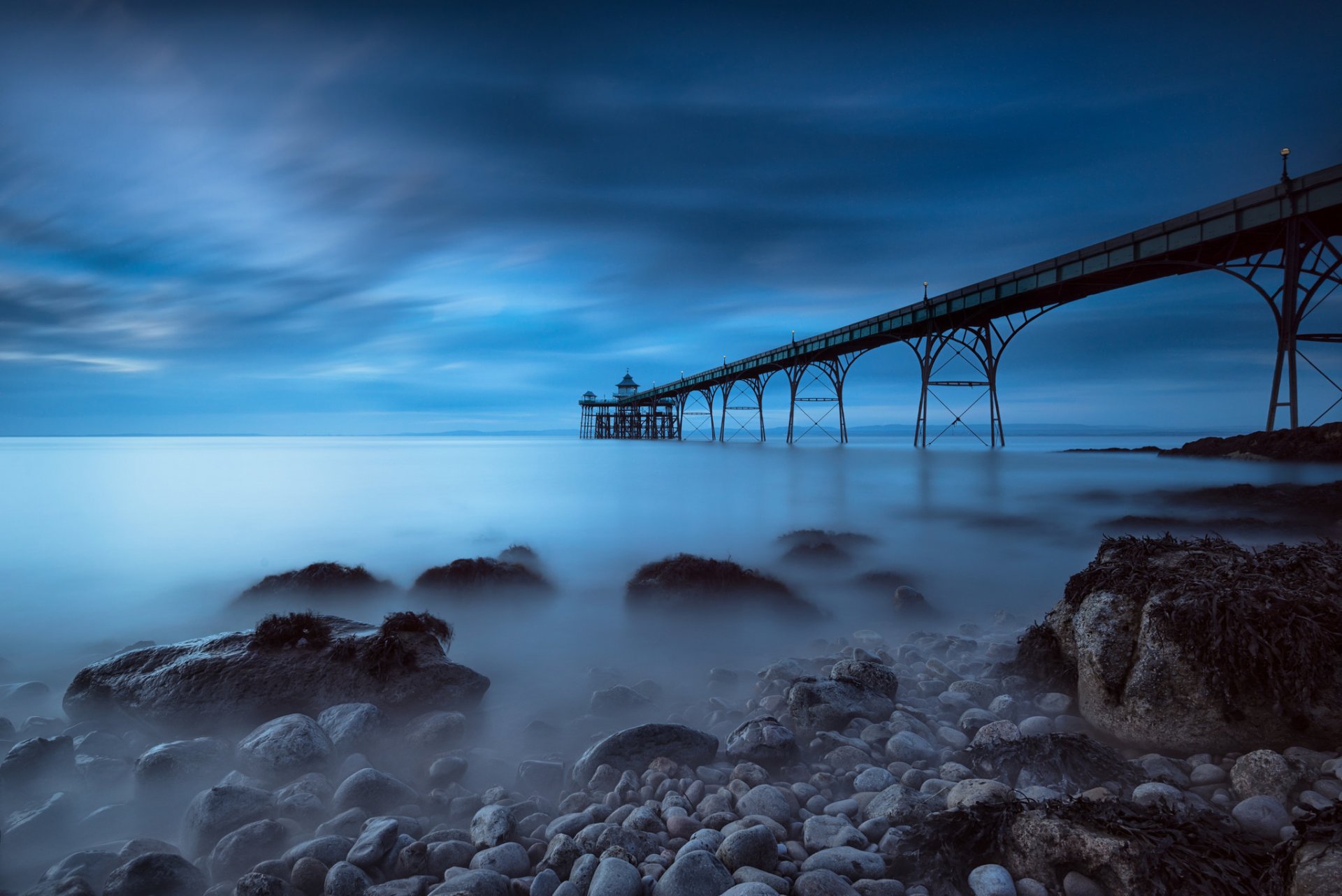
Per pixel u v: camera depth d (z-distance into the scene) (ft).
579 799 15.66
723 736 19.75
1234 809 13.61
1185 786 15.24
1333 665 15.81
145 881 12.22
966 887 12.07
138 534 66.85
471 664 28.30
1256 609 16.83
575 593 41.04
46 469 173.88
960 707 20.99
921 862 12.52
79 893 12.05
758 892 11.11
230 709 20.79
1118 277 129.39
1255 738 16.12
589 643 31.40
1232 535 52.26
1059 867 11.85
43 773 17.76
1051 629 22.89
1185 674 16.81
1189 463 108.06
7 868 14.25
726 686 24.95
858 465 143.95
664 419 490.49
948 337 183.01
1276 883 10.71
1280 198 96.32
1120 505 71.10
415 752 19.03
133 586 45.83
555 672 27.35
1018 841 12.17
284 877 12.63
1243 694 16.25
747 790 15.75
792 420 272.92
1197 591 17.74
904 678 23.84
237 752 17.74
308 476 141.38
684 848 12.82
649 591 36.91
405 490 108.06
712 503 87.35
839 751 17.56
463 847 13.42
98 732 20.02
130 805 16.37
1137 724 17.25
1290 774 14.23
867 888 11.85
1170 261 113.91
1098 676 18.42
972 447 235.20
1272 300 100.68
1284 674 15.92
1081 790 14.75
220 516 79.25
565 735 20.51
